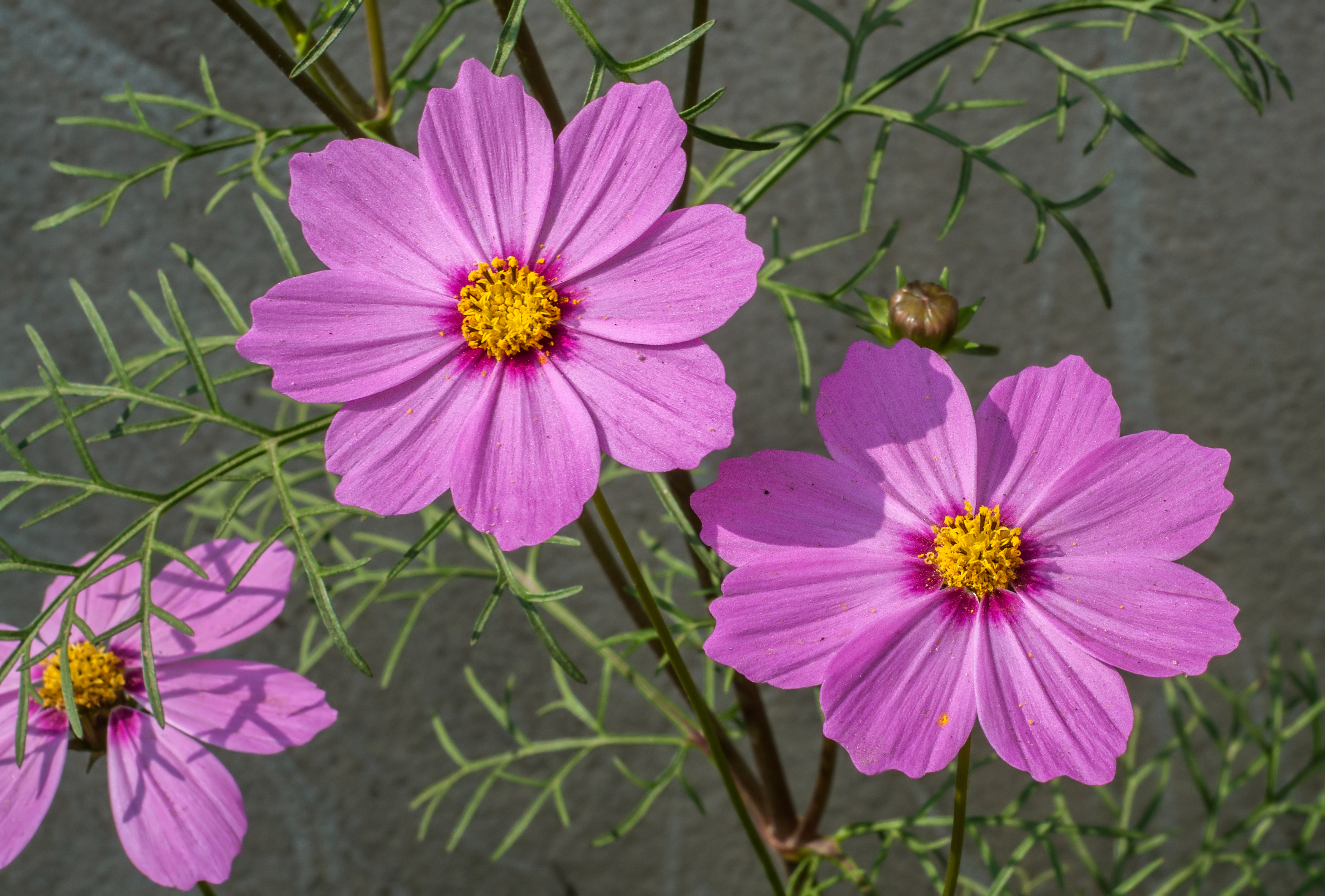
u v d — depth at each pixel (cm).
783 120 76
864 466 52
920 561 52
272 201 74
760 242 78
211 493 74
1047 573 52
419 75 73
